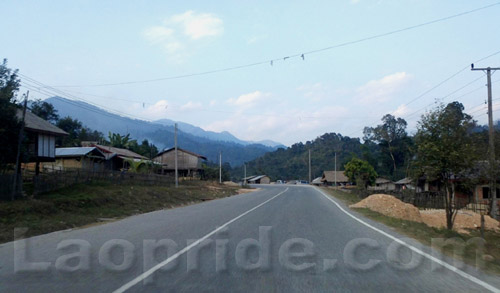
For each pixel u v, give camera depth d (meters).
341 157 101.50
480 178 19.97
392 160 69.12
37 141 25.42
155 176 36.66
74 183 24.88
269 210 22.44
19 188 18.64
